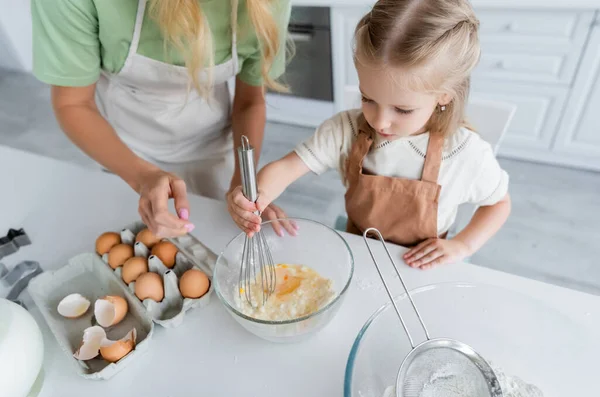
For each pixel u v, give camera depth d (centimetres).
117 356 58
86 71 85
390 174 83
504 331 58
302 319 55
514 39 179
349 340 61
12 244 79
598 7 158
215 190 123
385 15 65
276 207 87
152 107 102
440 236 91
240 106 108
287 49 108
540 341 57
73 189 92
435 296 62
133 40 84
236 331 63
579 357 55
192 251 74
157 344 63
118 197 90
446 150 78
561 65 179
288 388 56
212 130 113
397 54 63
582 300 63
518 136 207
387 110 69
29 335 52
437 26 64
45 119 262
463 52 66
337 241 67
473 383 51
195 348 62
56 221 85
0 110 274
